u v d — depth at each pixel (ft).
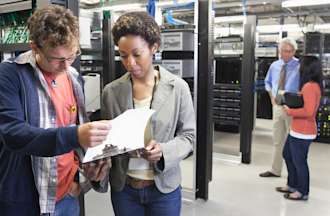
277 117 13.64
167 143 4.45
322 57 20.39
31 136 3.27
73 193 4.56
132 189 4.71
